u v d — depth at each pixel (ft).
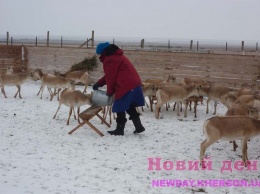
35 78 40.86
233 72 42.68
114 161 20.01
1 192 15.56
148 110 35.24
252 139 25.62
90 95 27.53
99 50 24.84
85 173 18.08
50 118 29.99
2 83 39.27
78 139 24.08
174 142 24.12
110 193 15.88
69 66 54.54
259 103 29.89
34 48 57.41
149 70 48.55
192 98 32.32
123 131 25.49
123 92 24.40
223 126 19.22
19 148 21.83
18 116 30.45
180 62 46.19
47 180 17.06
